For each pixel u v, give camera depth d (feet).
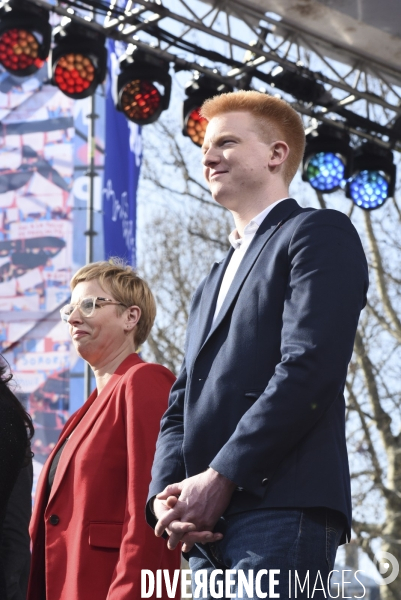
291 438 8.85
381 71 26.04
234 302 9.84
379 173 26.96
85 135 27.48
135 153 27.32
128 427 12.36
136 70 24.06
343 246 9.55
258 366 9.42
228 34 24.25
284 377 8.90
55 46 23.45
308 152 26.43
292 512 8.86
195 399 9.71
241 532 8.98
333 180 26.66
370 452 51.85
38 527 12.91
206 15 24.13
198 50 24.13
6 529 11.82
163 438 10.39
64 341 26.35
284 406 8.80
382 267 51.52
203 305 10.48
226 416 9.42
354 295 9.29
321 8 23.50
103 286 13.92
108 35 23.65
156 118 24.41
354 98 25.96
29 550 12.07
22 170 27.43
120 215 26.17
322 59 25.41
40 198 27.27
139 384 12.71
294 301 9.32
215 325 9.84
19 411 10.73
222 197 10.57
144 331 14.15
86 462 12.40
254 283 9.74
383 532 49.24
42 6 22.84
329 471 9.05
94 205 27.09
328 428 9.29
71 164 27.37
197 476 9.04
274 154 10.67
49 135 27.55
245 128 10.62
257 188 10.52
